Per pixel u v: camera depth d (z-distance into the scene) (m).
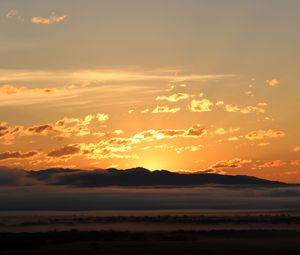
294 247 123.69
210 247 124.38
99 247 125.25
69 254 114.62
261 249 120.75
